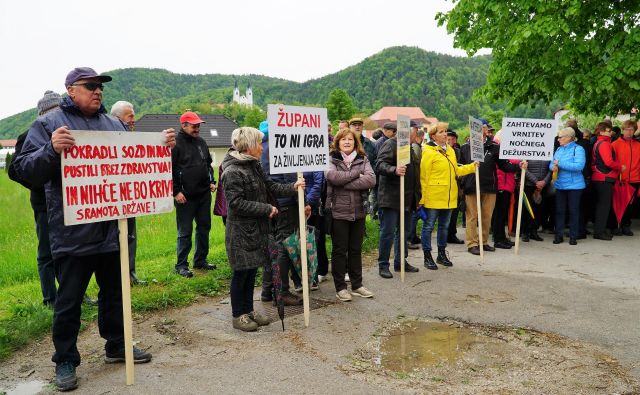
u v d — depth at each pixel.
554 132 8.33
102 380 3.88
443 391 3.72
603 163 9.47
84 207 3.49
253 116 104.81
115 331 4.14
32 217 13.83
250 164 4.85
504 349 4.57
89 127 3.82
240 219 4.75
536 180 9.09
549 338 4.81
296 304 5.81
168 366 4.12
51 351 4.48
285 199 5.97
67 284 3.72
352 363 4.22
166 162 3.98
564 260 7.95
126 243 3.73
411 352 4.50
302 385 3.78
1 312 5.39
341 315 5.45
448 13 12.64
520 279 6.83
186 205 6.78
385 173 6.55
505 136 8.30
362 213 5.91
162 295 5.78
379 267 7.00
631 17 10.38
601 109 12.34
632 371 4.08
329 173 5.72
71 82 3.73
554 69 10.71
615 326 5.09
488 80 12.57
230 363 4.18
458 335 4.92
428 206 7.32
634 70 9.39
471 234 8.51
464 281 6.74
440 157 7.26
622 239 9.71
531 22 10.31
